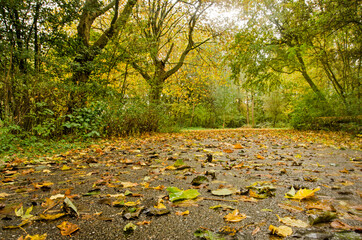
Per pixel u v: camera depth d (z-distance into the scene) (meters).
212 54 15.12
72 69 6.90
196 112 28.03
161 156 3.66
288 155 3.72
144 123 8.98
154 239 1.02
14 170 2.78
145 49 8.60
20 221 1.24
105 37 8.55
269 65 14.16
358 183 1.94
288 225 1.11
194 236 1.03
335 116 11.74
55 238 1.03
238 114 35.34
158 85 10.94
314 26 10.89
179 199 1.53
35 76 5.52
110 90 7.68
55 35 6.87
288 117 26.23
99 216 1.29
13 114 4.98
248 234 1.03
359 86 10.96
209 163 2.96
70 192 1.78
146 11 11.62
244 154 3.81
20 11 5.71
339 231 1.02
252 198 1.53
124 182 2.00
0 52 5.05
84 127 5.88
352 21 9.86
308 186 1.84
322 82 15.97
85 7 7.20
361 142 5.84
